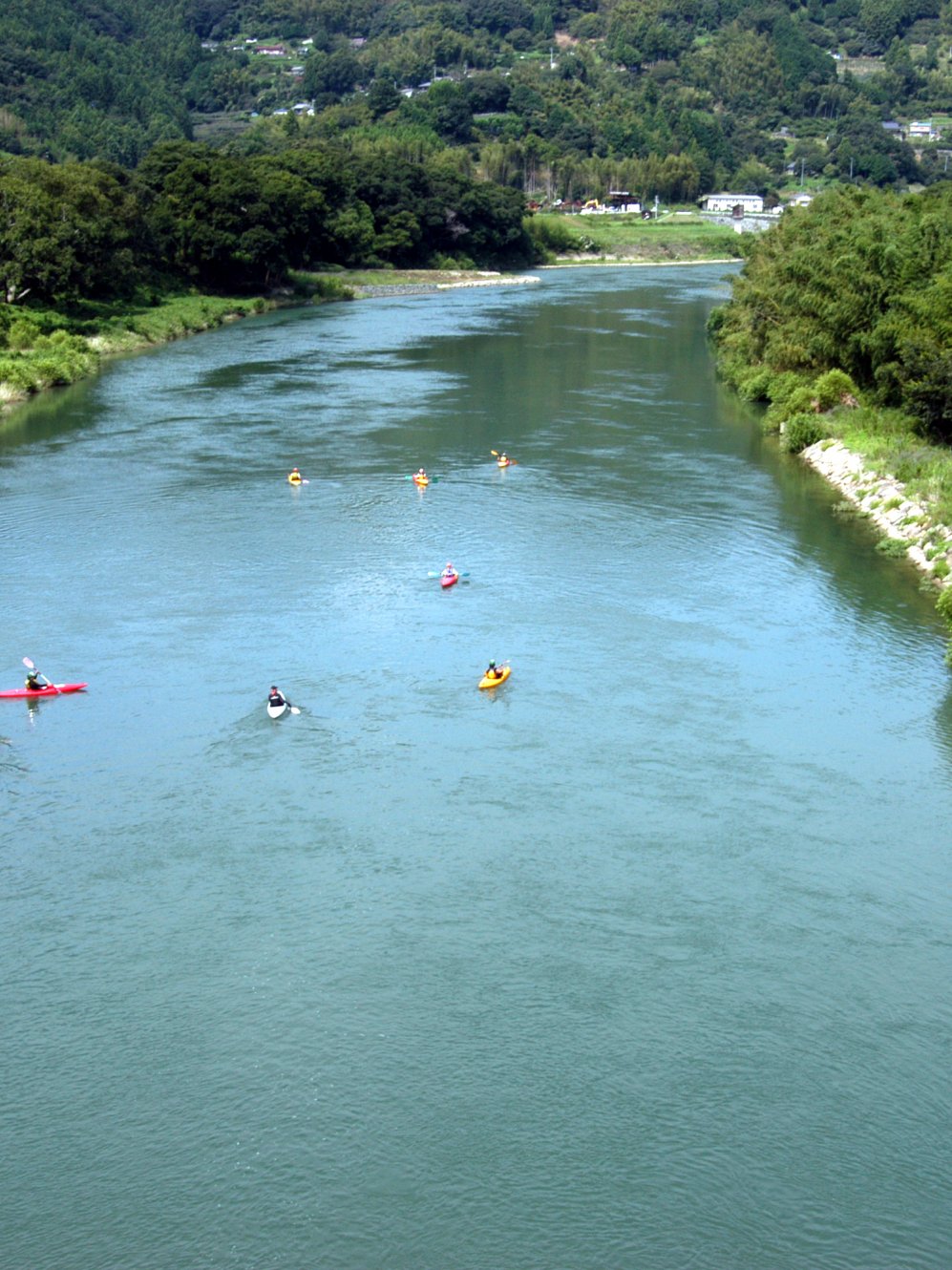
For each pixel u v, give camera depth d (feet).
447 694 188.24
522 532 262.26
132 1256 102.17
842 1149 111.75
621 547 252.62
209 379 439.63
